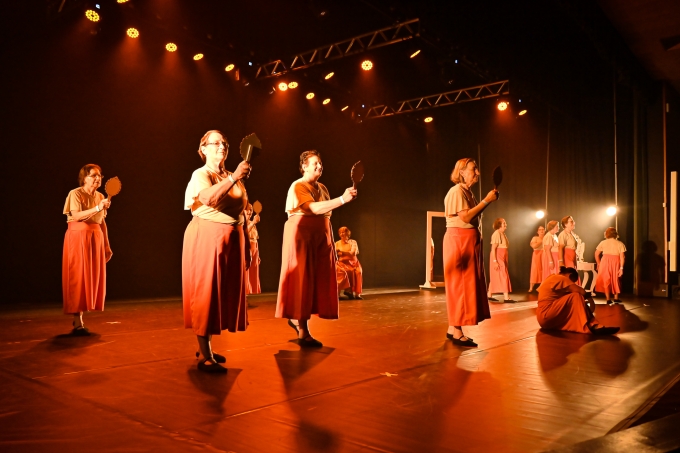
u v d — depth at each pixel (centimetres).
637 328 570
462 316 428
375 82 1219
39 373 303
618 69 972
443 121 1465
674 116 1215
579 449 176
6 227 732
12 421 214
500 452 190
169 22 901
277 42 1022
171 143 931
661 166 1132
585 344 452
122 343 410
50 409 232
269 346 407
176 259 935
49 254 775
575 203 1395
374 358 364
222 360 338
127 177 870
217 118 1003
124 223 865
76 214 440
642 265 1138
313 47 1046
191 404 243
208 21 934
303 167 428
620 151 1316
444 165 1483
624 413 244
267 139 1094
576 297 522
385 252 1362
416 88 1250
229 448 188
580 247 1077
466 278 431
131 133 875
